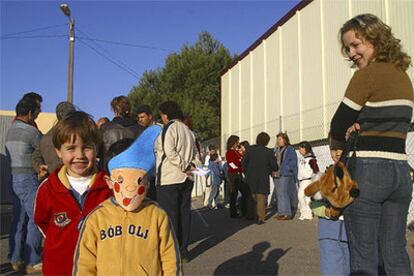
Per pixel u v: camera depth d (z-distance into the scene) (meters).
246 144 11.93
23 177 5.48
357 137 2.76
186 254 5.91
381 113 2.69
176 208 5.83
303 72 13.81
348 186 2.71
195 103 31.25
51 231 2.89
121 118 5.90
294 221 10.13
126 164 2.51
